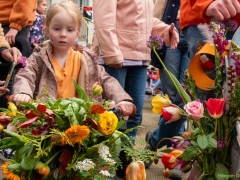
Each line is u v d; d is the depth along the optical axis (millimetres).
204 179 1733
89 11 6477
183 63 3199
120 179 2846
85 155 1605
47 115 1546
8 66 2717
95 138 1618
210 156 1723
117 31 2838
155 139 3039
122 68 2857
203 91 2012
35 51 2297
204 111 1800
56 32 2229
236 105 1653
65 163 1565
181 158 1742
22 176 1567
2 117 1685
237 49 1700
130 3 2836
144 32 2887
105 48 2750
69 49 2314
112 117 1570
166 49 3156
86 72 2270
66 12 2230
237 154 1668
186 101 1820
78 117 1593
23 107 1795
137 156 1680
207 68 1944
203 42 2215
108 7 2750
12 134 1553
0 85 2289
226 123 1703
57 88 2215
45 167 1543
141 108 2986
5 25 3168
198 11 2182
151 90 6641
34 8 3264
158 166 3285
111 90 2203
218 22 1952
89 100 1696
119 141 1652
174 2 3273
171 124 2932
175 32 2908
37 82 2244
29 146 1586
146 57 2920
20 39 3162
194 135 1760
